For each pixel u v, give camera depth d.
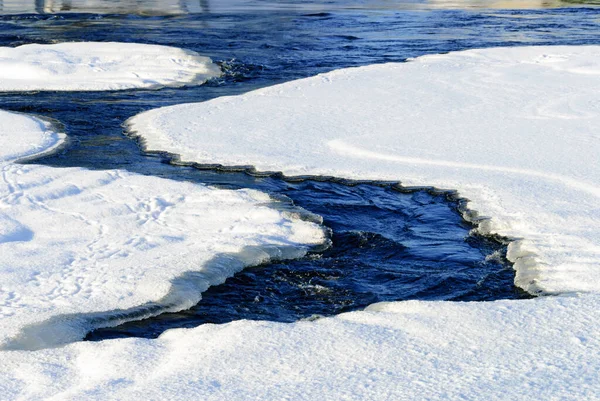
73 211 9.45
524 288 7.37
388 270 8.10
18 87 18.62
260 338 5.82
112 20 33.88
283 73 20.59
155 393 4.98
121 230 8.86
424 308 6.32
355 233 9.12
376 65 19.70
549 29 29.50
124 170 11.29
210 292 7.46
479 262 8.21
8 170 11.05
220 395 4.91
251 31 29.52
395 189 10.53
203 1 46.31
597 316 5.94
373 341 5.68
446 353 5.42
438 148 12.05
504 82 17.16
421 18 34.38
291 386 5.01
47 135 13.78
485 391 4.80
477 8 40.25
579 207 9.19
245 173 11.40
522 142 12.18
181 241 8.55
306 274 7.97
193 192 10.29
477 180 10.48
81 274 7.57
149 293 7.19
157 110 15.46
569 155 11.36
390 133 13.05
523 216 9.06
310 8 40.66
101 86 18.80
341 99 15.70
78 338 6.40
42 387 5.21
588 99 15.23
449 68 19.09
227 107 15.36
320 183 10.84
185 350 5.70
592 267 7.45
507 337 5.64
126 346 5.82
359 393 4.86
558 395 4.70
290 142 12.71
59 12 37.75
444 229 9.23
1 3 43.69
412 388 4.90
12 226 8.82
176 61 21.45
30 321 6.50
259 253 8.22
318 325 6.05
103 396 4.96
